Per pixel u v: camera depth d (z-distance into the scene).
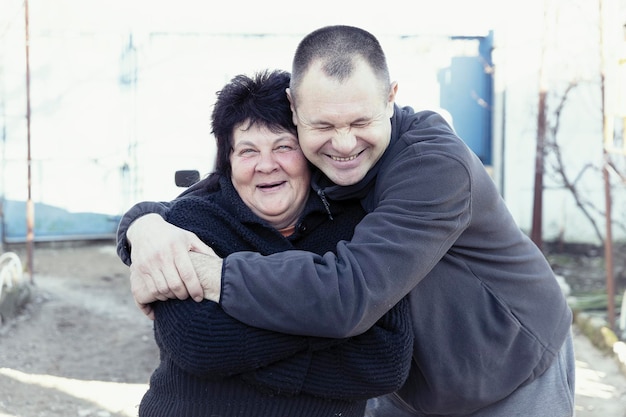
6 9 9.87
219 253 2.08
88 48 10.07
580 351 6.48
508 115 9.87
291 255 1.96
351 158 2.07
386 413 2.70
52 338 6.81
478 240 2.25
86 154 10.29
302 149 2.09
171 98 10.22
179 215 2.12
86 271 9.27
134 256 2.00
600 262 9.23
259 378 1.94
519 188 9.94
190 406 2.00
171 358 2.02
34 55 10.00
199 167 10.30
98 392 5.59
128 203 10.41
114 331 7.08
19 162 10.26
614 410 5.21
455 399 2.36
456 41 10.05
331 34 2.02
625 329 6.60
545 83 8.48
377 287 1.93
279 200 2.12
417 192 2.02
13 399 5.37
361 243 1.98
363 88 1.99
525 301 2.35
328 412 2.03
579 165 9.59
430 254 2.02
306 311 1.88
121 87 10.17
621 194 9.43
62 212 10.43
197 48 10.10
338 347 1.99
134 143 10.27
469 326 2.27
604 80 6.57
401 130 2.20
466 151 2.11
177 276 1.92
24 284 7.75
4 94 10.05
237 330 1.90
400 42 10.02
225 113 2.13
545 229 9.77
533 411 2.40
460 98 10.14
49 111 10.16
